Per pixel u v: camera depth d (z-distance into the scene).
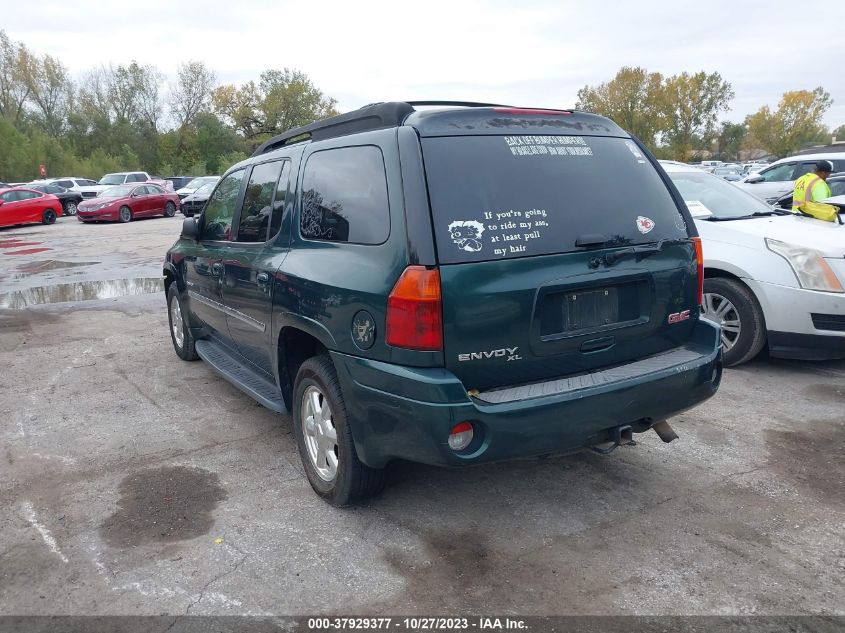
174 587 3.01
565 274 3.16
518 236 3.10
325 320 3.39
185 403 5.41
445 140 3.14
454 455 2.96
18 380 6.05
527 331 3.10
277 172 4.27
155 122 69.75
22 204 25.11
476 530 3.46
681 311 3.63
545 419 3.03
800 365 6.12
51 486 4.00
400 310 2.96
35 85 64.25
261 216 4.37
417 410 2.94
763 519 3.54
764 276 5.57
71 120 64.31
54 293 10.46
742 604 2.86
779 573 3.07
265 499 3.82
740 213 6.45
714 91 79.75
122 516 3.64
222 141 68.88
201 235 5.54
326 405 3.65
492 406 2.96
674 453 4.34
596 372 3.34
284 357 4.03
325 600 2.92
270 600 2.92
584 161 3.45
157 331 7.86
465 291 2.95
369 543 3.35
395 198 3.08
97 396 5.59
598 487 3.90
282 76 77.12
